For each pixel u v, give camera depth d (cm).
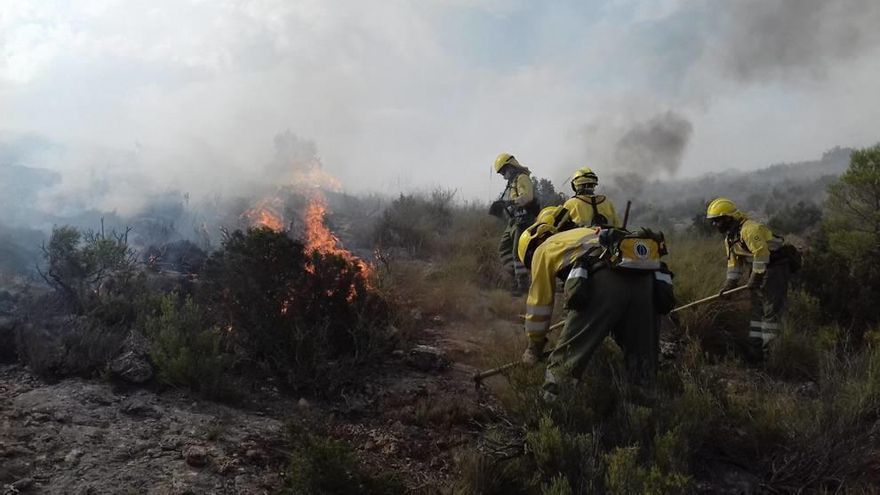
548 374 379
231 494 303
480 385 465
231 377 426
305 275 475
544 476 323
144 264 649
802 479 341
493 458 334
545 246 397
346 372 445
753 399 418
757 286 540
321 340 452
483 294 747
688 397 367
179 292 556
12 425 340
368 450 367
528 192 732
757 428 370
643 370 379
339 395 438
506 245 762
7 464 301
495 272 826
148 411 378
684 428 345
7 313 480
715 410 383
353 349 484
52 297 509
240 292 463
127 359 417
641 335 379
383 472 329
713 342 569
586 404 368
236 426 373
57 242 536
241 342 461
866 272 609
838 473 336
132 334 449
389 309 559
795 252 554
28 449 318
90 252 547
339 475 295
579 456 322
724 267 731
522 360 419
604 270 374
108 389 401
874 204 673
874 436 364
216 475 317
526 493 315
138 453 330
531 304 400
